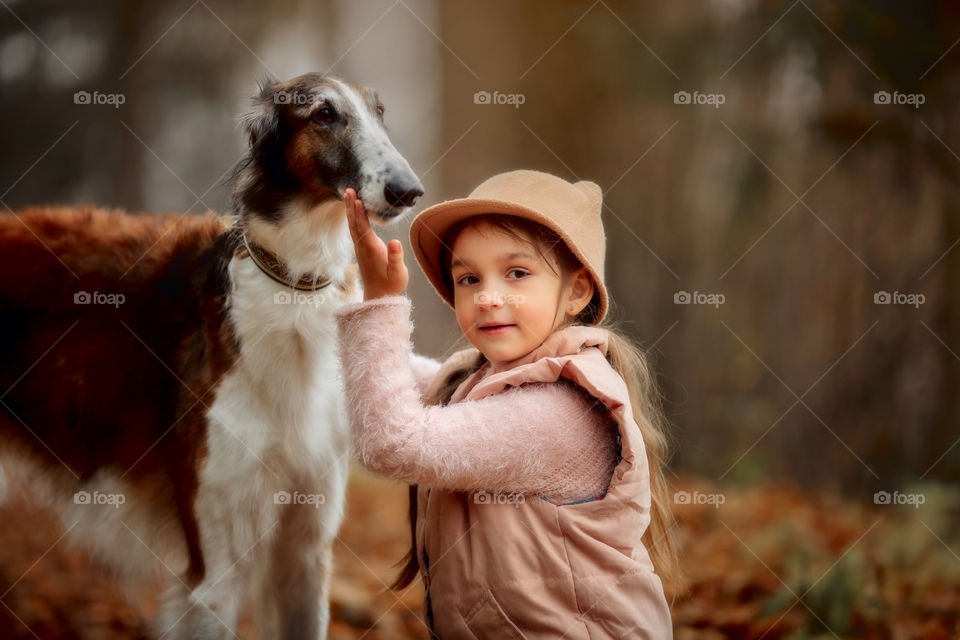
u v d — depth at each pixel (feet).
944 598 12.85
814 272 20.11
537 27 24.71
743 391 21.08
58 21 36.68
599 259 7.91
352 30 44.75
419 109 43.32
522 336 7.59
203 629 9.25
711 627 12.17
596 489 7.33
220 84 37.86
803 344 20.40
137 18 36.58
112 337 10.38
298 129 9.36
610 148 22.20
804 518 17.19
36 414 10.67
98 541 10.71
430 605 7.96
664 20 20.63
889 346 19.24
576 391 7.42
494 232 7.52
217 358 9.52
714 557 15.05
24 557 14.30
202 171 39.01
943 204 18.47
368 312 7.34
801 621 11.85
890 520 16.26
